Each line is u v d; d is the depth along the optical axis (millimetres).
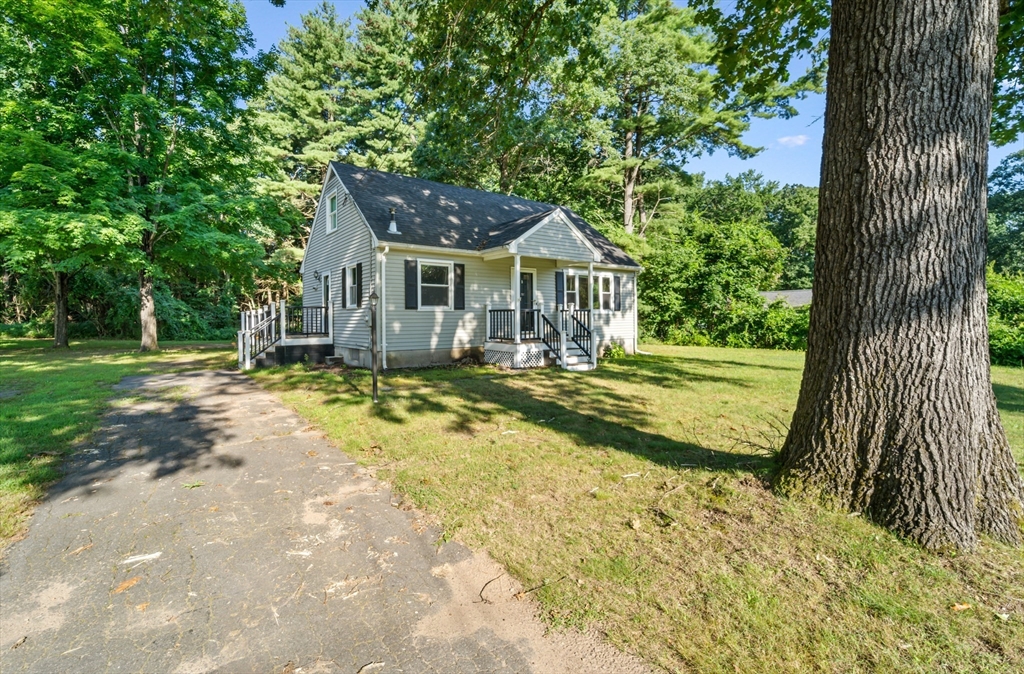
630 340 16766
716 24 6059
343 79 29219
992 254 39625
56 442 5082
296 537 3186
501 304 13477
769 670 1945
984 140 2865
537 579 2637
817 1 5559
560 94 19469
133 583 2652
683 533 3055
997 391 8828
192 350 16609
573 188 24172
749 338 19188
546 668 2016
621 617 2301
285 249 27703
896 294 2891
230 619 2355
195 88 15797
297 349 12664
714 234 21188
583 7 6188
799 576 2545
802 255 42844
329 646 2168
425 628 2281
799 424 3416
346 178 13250
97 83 14219
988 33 2822
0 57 13562
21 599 2500
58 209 13078
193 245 14570
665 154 25125
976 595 2336
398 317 11664
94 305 24297
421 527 3311
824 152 3268
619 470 4266
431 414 6469
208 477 4266
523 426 5926
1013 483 2857
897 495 2824
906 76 2832
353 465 4590
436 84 6621
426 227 12531
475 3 5793
